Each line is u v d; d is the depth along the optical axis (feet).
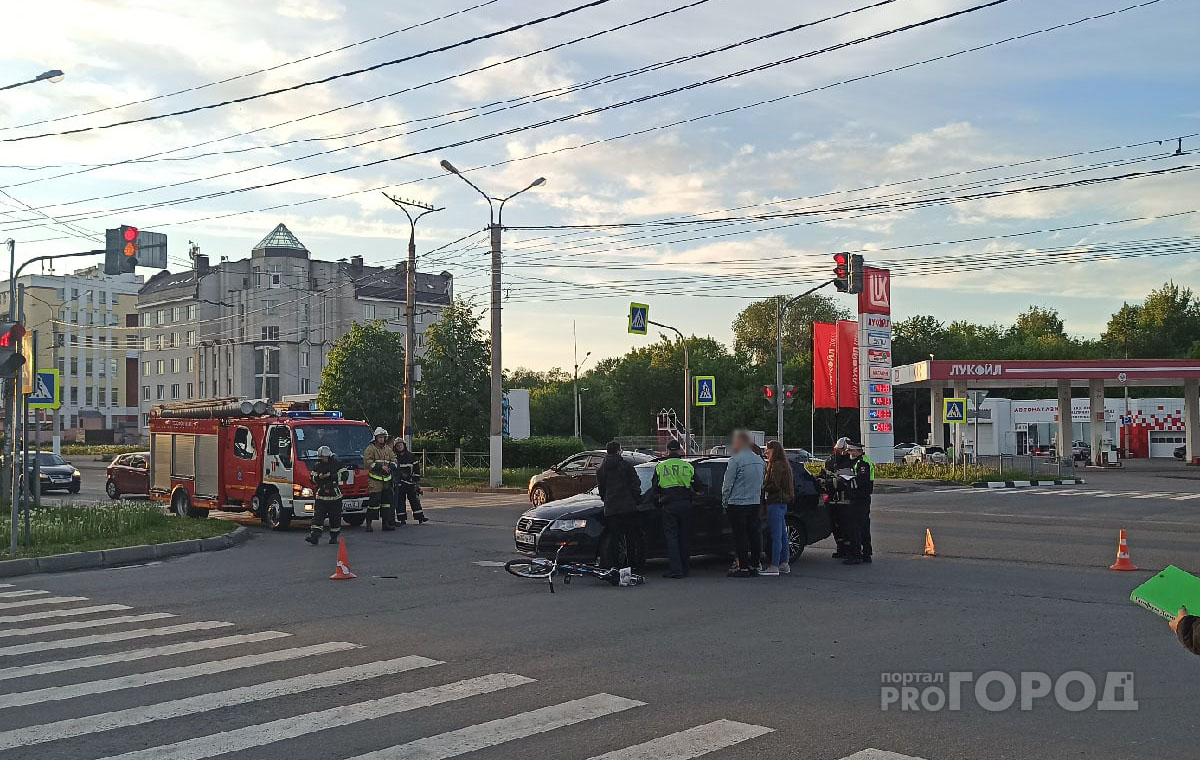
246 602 38.11
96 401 349.41
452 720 21.45
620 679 25.13
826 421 253.24
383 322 164.96
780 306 133.90
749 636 30.68
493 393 118.01
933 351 296.10
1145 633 30.78
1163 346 316.60
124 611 36.19
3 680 25.29
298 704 22.82
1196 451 185.68
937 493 107.45
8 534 57.67
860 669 26.17
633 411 283.59
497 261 116.67
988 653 28.02
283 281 262.67
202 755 19.17
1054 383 182.09
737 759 18.78
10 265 91.86
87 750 19.52
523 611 35.63
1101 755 18.99
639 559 44.96
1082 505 88.53
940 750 19.29
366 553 55.06
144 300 292.61
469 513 83.76
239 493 74.54
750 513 44.06
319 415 73.61
